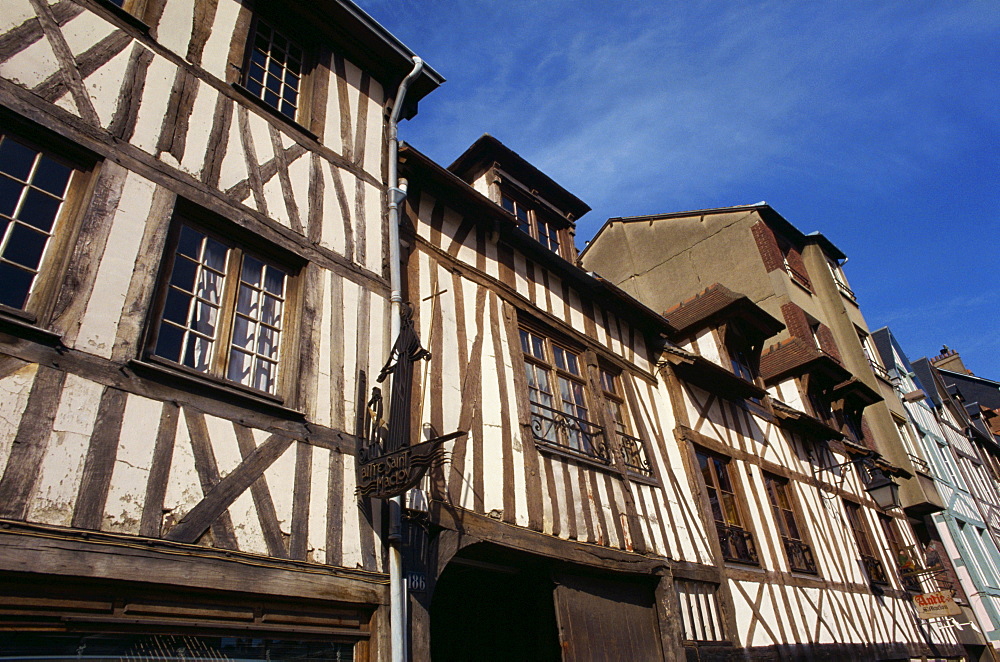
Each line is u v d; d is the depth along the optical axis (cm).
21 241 365
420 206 673
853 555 1087
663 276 1617
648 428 831
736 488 921
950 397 2153
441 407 565
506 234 765
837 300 1589
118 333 368
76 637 304
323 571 401
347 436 464
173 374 380
